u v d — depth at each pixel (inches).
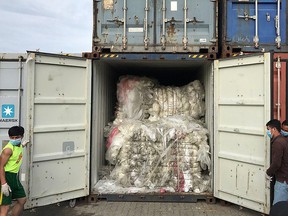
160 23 194.1
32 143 171.6
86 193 195.0
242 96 175.5
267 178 160.1
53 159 180.7
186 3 193.9
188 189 199.0
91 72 197.3
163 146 201.6
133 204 193.6
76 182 191.6
